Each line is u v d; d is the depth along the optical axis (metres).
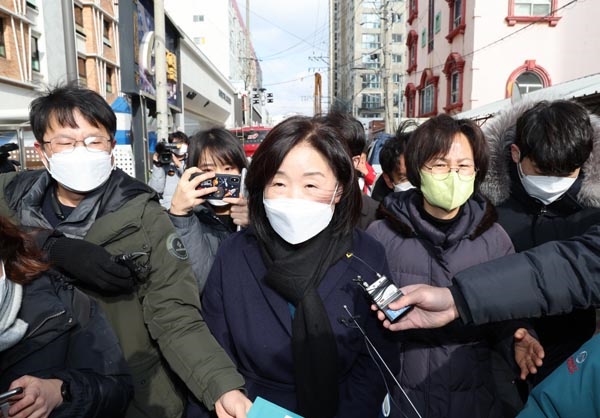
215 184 2.00
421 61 18.52
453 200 1.60
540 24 13.00
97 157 1.54
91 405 1.10
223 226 2.14
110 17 19.89
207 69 24.56
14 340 1.07
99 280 1.36
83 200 1.57
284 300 1.34
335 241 1.38
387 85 15.68
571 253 1.20
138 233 1.50
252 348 1.34
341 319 1.32
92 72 18.48
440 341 1.62
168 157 4.72
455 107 14.41
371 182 4.13
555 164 1.64
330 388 1.25
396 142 2.80
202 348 1.39
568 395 0.90
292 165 1.29
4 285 1.08
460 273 1.23
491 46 13.21
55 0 14.18
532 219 1.86
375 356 1.41
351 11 52.41
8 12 11.66
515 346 1.64
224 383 1.29
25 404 0.98
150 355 1.54
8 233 1.12
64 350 1.18
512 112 1.97
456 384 1.61
